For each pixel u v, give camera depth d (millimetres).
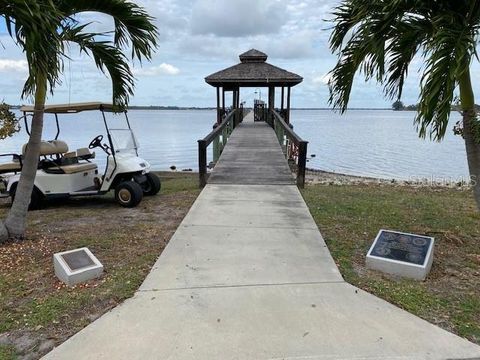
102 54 5621
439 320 2863
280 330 2715
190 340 2602
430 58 3424
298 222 5395
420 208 6418
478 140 3951
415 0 3791
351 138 37875
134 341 2596
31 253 4316
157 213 6250
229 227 5145
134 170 6945
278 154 11625
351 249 4395
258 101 23391
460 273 3721
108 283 3473
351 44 4297
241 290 3322
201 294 3248
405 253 3783
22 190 4785
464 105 4094
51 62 3973
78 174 7113
